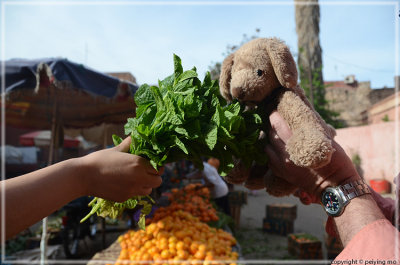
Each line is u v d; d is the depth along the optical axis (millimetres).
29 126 4398
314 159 784
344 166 809
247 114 1051
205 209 3070
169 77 1099
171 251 1900
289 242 4094
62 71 2990
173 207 2807
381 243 656
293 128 926
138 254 1944
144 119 998
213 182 4598
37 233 4738
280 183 1041
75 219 4031
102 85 3166
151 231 2129
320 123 945
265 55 1027
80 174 752
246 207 6793
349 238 733
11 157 6602
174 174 5438
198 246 1935
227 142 949
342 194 770
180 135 937
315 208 4910
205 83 1164
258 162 1021
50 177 697
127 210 2869
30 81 3033
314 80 3953
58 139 4316
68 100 4035
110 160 782
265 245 4410
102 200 1089
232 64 1137
